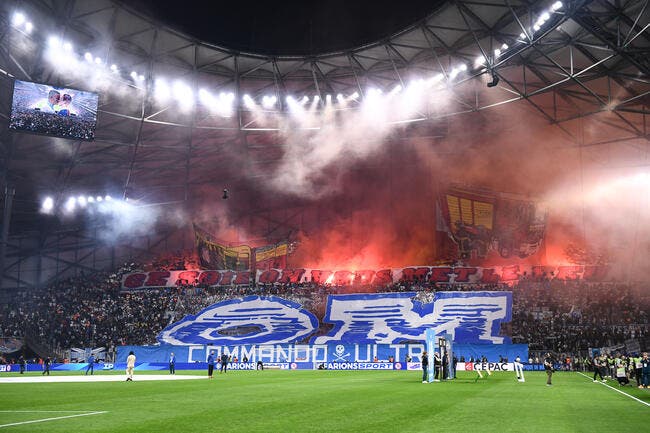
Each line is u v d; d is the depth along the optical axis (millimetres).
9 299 77062
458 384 31250
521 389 27531
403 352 53562
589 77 54094
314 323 63219
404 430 13172
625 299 61531
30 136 58531
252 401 20719
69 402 20656
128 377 35938
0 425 13945
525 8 48812
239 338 62625
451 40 56438
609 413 16938
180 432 12883
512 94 61250
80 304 71875
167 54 58438
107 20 52562
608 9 43969
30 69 51844
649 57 48312
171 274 77062
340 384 31016
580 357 52062
